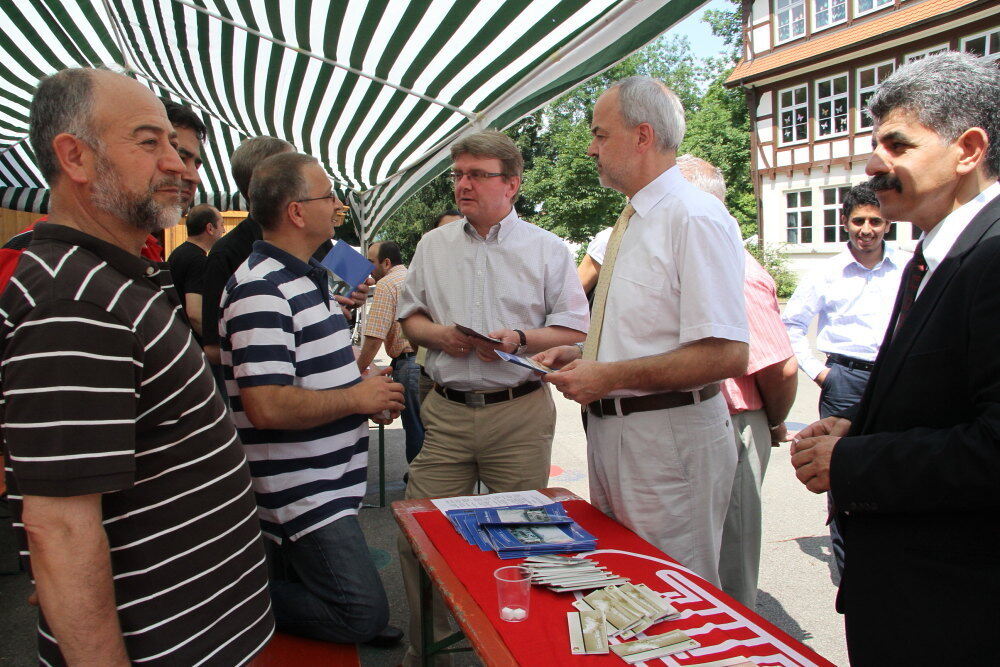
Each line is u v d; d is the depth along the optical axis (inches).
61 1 140.5
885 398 51.4
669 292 74.4
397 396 86.7
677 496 75.7
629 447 75.9
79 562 43.6
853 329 132.7
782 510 163.5
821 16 797.9
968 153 49.3
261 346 74.8
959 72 49.4
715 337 69.9
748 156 1070.4
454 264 103.2
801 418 255.4
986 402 43.2
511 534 70.5
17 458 42.8
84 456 43.1
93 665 44.8
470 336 93.5
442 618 90.4
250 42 153.5
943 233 51.3
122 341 45.5
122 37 168.2
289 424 76.1
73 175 48.4
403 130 191.2
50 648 49.9
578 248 951.6
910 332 50.1
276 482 80.0
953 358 46.8
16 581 129.9
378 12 126.1
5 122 203.8
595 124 79.5
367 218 300.4
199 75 180.1
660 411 74.8
